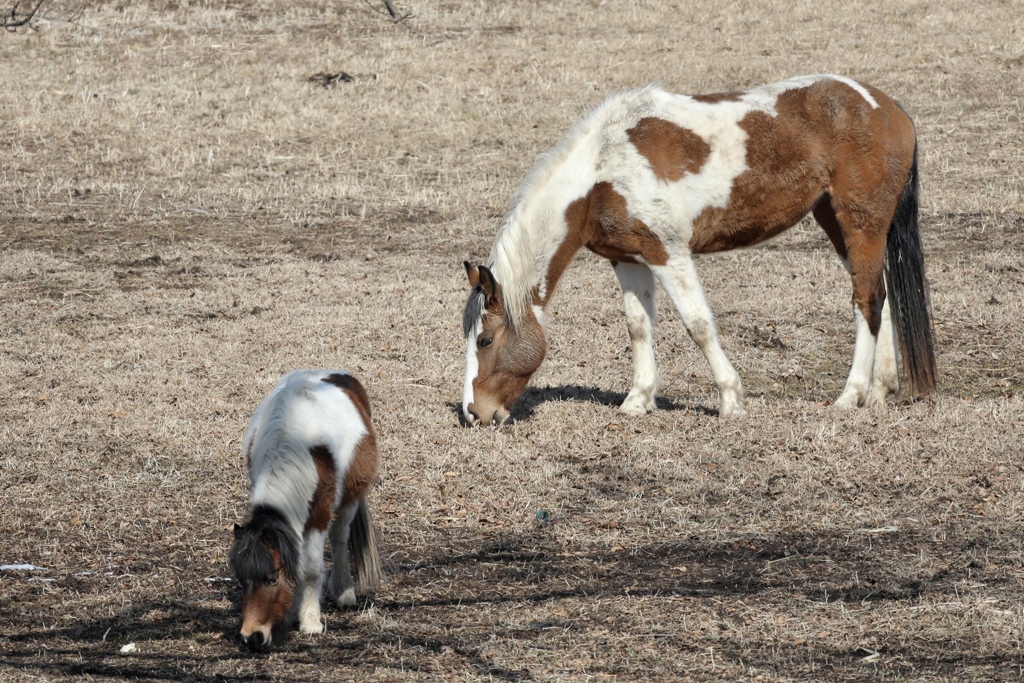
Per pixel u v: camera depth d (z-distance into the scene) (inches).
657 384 515.8
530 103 1223.5
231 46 1434.5
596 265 804.0
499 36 1481.3
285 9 1593.3
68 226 886.4
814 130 499.2
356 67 1348.4
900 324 507.2
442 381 558.3
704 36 1454.2
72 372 572.4
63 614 319.3
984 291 692.1
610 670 277.1
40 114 1168.8
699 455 447.2
